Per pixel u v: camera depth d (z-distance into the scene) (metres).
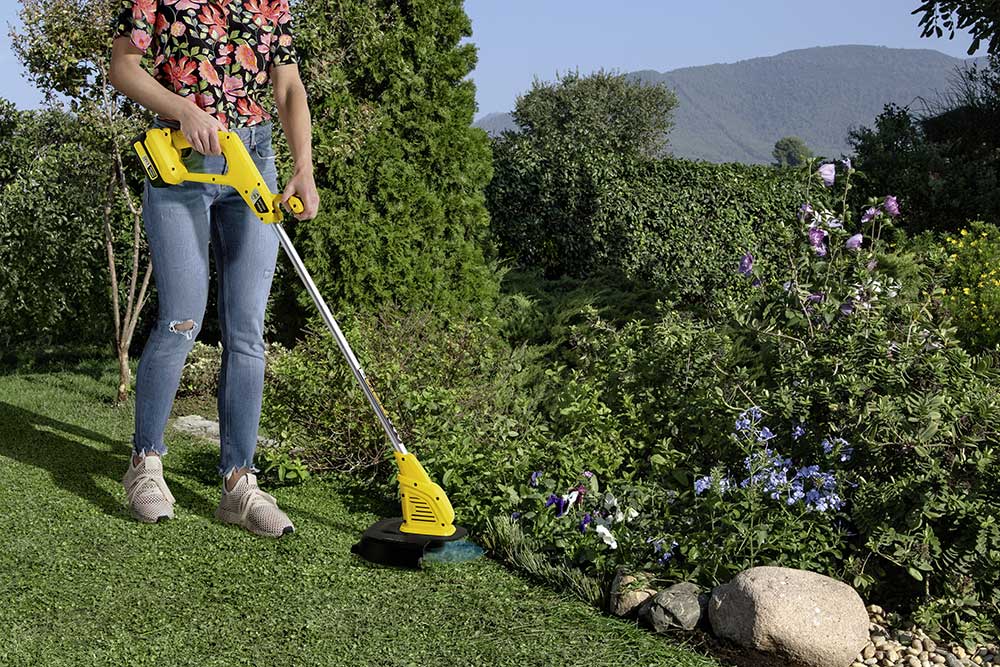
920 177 11.80
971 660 3.01
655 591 3.15
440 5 7.23
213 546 3.34
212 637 2.68
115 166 5.91
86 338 8.02
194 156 3.30
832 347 3.94
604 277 10.05
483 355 5.44
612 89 34.88
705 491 3.61
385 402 4.47
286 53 3.44
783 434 3.74
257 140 3.41
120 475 4.12
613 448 4.10
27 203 7.21
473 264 7.59
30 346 8.02
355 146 6.77
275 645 2.66
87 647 2.56
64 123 7.19
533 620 2.95
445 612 2.96
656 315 8.66
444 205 7.44
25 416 5.15
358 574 3.20
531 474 3.92
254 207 3.22
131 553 3.22
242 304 3.52
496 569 3.35
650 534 3.45
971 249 8.57
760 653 2.81
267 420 4.59
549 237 11.09
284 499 4.03
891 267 7.95
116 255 7.63
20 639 2.57
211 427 5.43
